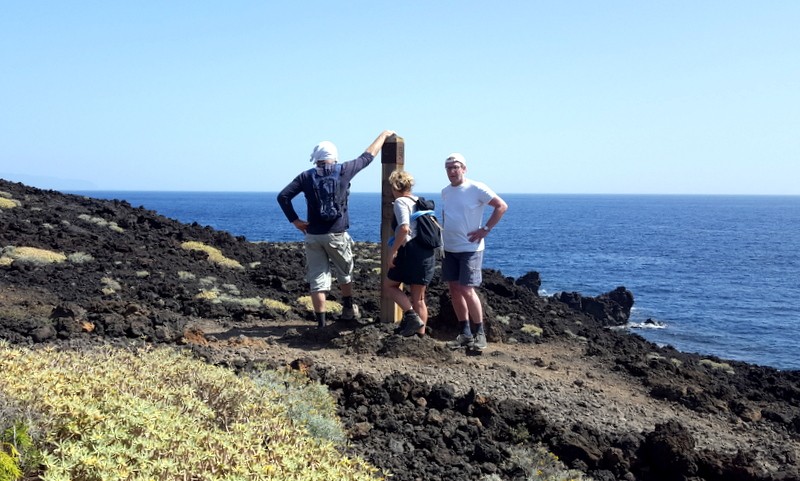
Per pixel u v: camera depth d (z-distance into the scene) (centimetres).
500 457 600
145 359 621
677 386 891
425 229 826
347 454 557
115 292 1070
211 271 1348
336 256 907
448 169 859
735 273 6028
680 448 643
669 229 13738
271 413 525
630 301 2852
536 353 981
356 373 749
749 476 624
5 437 377
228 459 405
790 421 846
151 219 1769
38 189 1970
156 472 373
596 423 723
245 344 836
